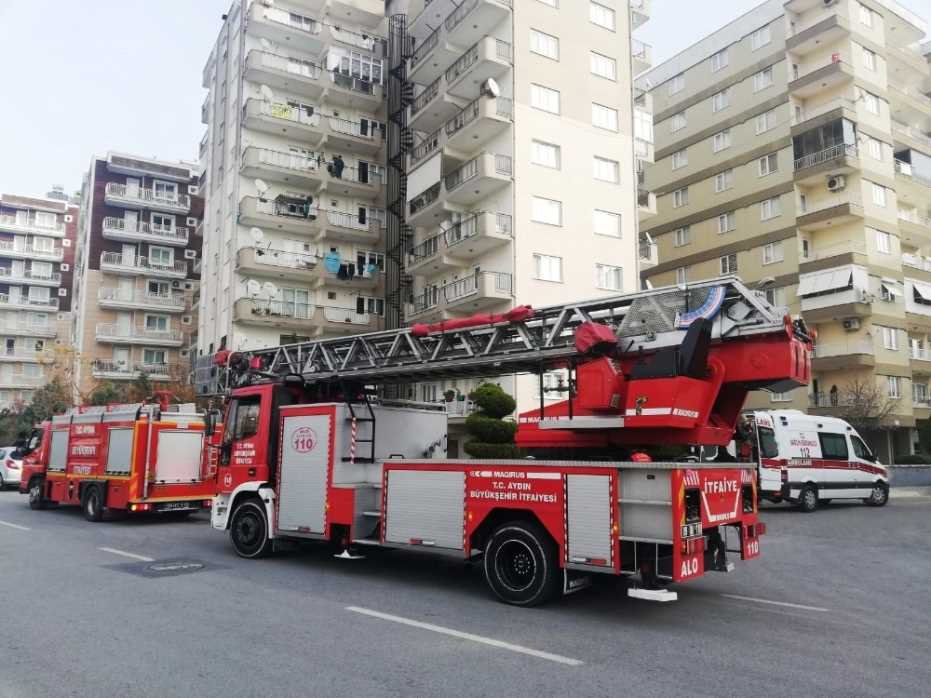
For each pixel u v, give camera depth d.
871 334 32.84
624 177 31.53
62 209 67.56
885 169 35.31
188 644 6.00
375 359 10.42
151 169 54.53
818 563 10.93
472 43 31.84
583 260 29.84
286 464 10.43
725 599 8.13
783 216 35.75
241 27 37.03
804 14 36.72
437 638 6.22
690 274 40.31
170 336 52.91
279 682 5.05
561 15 30.86
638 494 6.80
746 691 4.95
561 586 7.44
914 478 29.72
